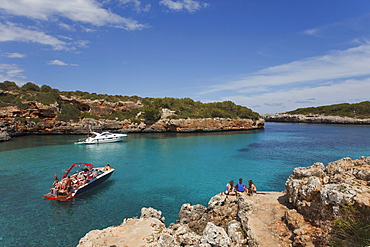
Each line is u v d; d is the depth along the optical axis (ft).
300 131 252.62
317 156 115.85
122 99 298.97
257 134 223.51
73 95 262.67
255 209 37.11
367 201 23.03
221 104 316.60
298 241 25.17
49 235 43.37
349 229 21.50
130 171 89.66
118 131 232.53
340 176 32.40
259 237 28.60
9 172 86.33
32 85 276.62
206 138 193.36
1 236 42.83
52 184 70.08
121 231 38.01
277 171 88.89
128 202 59.62
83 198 62.03
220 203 44.47
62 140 175.73
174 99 324.19
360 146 142.72
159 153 127.03
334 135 206.08
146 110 245.86
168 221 49.73
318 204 29.01
